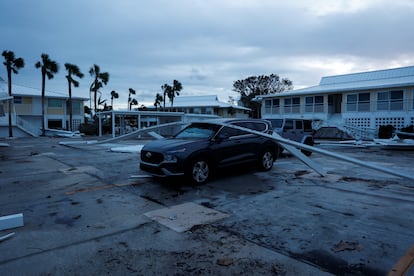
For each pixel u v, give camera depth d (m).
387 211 4.88
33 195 6.00
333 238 3.79
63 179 7.55
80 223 4.38
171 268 3.06
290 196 5.84
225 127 7.46
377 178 7.60
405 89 22.55
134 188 6.54
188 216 4.66
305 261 3.19
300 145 6.59
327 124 26.55
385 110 23.55
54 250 3.48
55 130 31.47
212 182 7.11
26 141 22.83
